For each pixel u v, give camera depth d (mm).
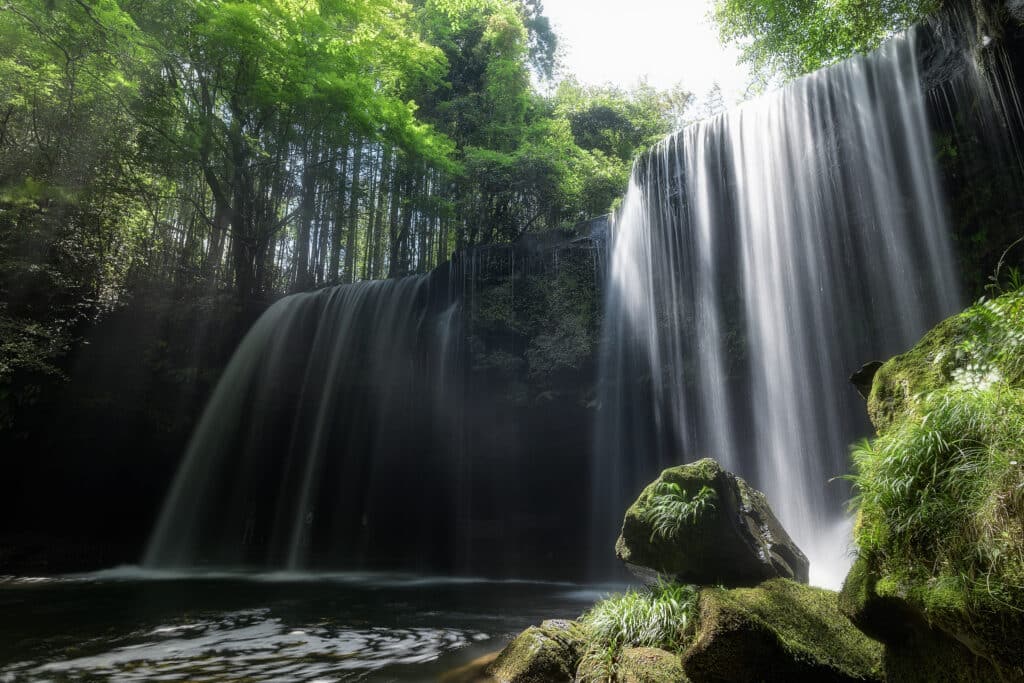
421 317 17828
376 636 7258
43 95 17969
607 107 29422
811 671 3361
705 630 3604
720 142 12219
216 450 19359
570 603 10492
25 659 6012
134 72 18609
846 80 10219
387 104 21922
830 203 10289
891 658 3074
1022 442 2326
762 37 17188
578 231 16031
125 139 20312
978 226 8523
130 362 18594
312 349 19547
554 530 17172
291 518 19828
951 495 2520
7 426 16359
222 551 19594
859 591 3000
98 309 18312
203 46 20016
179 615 8945
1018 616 2066
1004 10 7977
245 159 23109
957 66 8719
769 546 5441
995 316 3100
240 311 20500
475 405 16719
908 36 9492
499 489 18062
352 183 26328
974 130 8547
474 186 23734
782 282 10844
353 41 20141
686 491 5336
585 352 14695
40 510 18359
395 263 29594
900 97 9453
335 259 29250
